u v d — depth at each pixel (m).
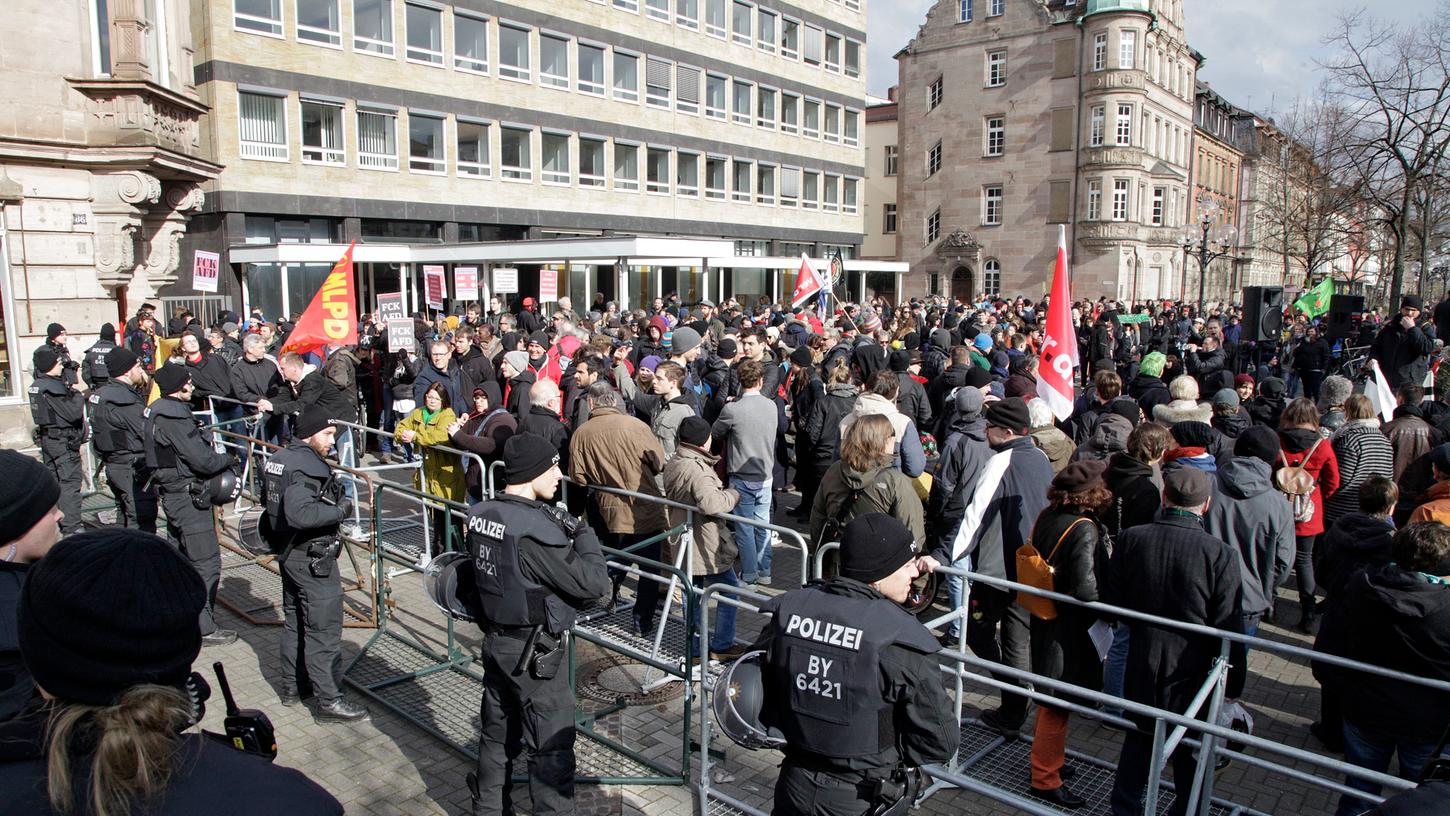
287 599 5.63
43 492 2.56
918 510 5.42
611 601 6.89
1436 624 3.79
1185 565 3.98
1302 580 7.04
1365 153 25.95
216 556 6.65
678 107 37.44
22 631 1.62
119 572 1.61
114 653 1.58
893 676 2.84
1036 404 6.58
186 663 1.70
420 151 28.89
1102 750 5.28
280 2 25.19
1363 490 4.73
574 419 9.02
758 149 41.94
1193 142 55.75
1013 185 49.62
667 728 5.45
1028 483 5.29
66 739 1.55
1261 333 15.28
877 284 50.81
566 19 32.56
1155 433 5.42
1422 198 25.88
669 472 6.09
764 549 8.01
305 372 10.29
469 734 5.34
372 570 6.88
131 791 1.51
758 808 4.58
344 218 27.16
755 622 7.17
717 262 31.36
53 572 1.60
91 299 14.42
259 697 5.83
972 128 50.78
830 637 2.91
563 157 33.12
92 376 9.74
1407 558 3.94
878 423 5.47
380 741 5.29
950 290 52.16
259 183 25.05
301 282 25.94
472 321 15.95
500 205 30.98
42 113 13.63
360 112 27.27
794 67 43.75
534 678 4.00
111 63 14.34
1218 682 3.87
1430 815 1.94
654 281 36.69
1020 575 4.66
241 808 1.56
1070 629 4.52
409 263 27.05
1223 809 4.63
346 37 26.66
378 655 6.48
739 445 7.52
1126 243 46.91
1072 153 47.69
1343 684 4.16
